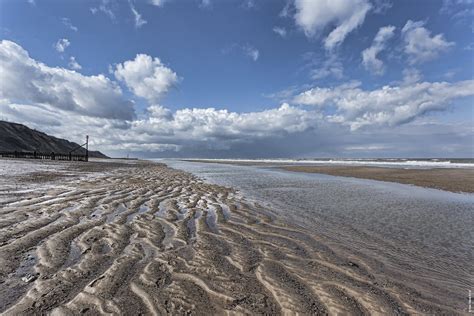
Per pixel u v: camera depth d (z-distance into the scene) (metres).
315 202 11.12
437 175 23.66
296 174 27.27
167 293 3.43
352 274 4.36
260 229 6.94
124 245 5.16
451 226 7.57
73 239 5.31
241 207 9.76
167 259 4.56
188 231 6.45
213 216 8.16
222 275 4.07
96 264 4.19
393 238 6.45
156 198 10.80
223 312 3.09
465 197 12.79
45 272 3.84
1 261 4.12
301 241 6.04
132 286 3.56
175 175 23.67
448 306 3.53
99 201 9.42
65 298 3.20
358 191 14.51
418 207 10.23
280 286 3.80
